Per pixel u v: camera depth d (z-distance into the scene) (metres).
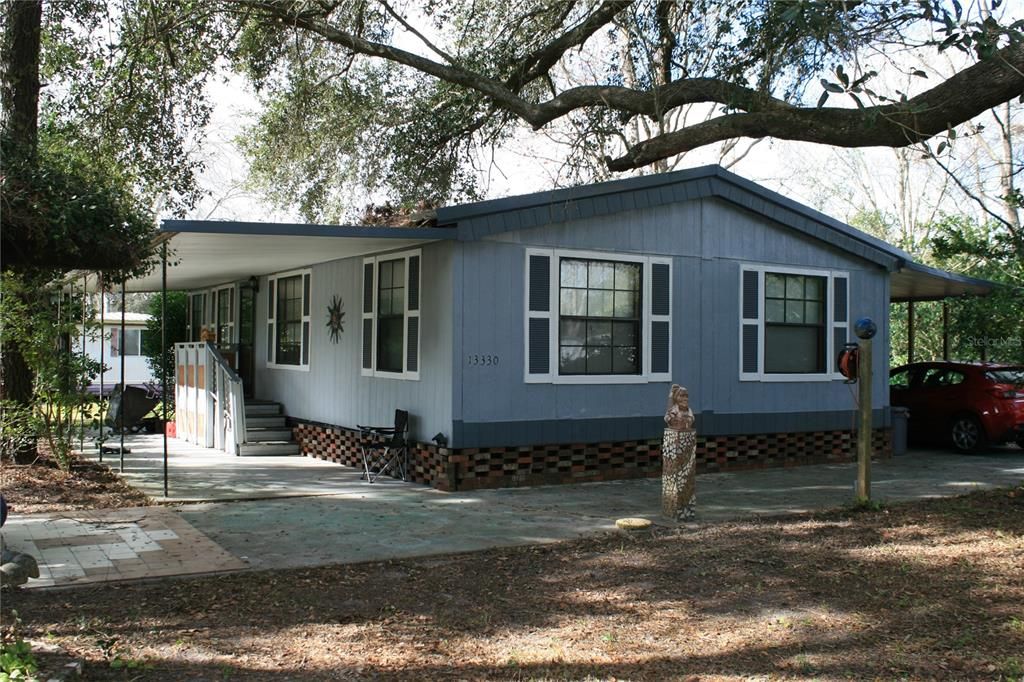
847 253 14.25
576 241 11.64
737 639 5.54
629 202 11.89
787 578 6.88
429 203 16.77
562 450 11.57
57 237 8.01
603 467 11.88
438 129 16.39
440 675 4.91
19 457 12.12
